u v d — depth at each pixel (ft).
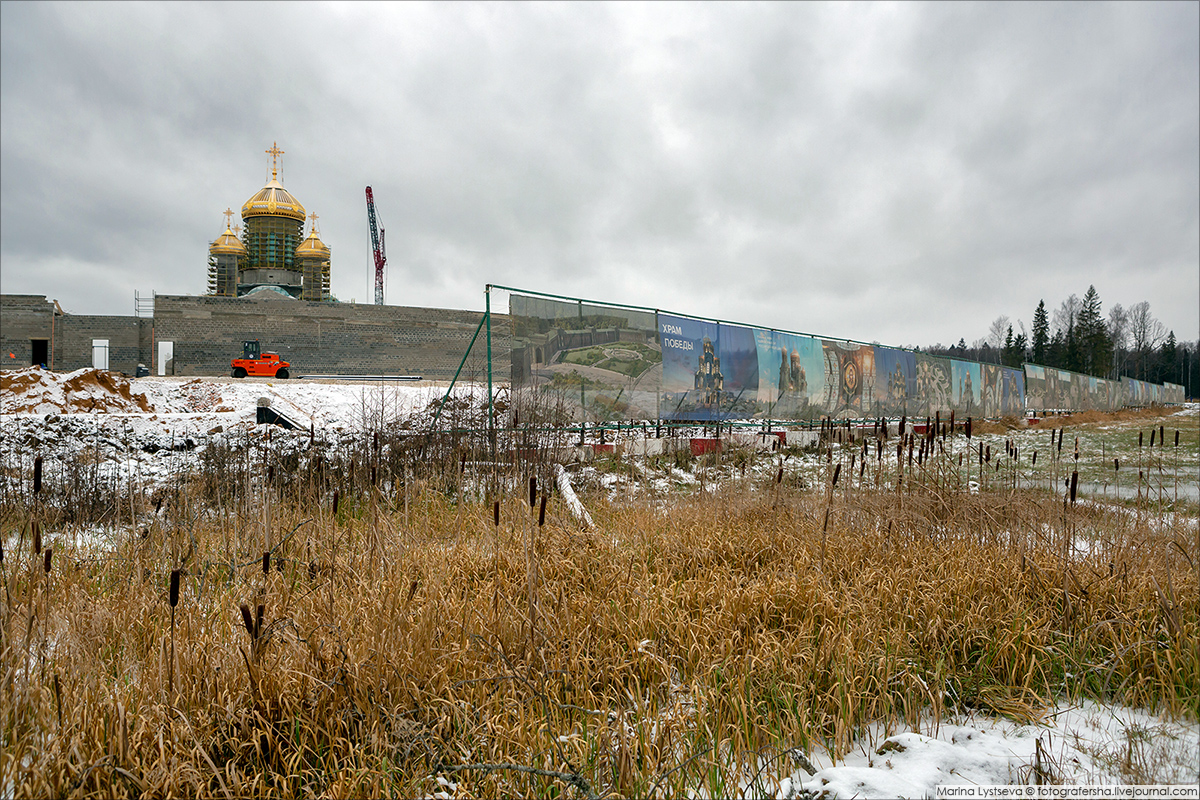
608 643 12.00
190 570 15.39
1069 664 11.94
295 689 9.94
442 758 9.22
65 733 8.75
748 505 22.04
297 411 59.11
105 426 40.50
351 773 8.73
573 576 15.28
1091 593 13.71
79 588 14.29
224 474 26.04
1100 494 29.89
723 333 52.19
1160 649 11.71
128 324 163.53
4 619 10.01
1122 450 55.77
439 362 168.04
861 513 19.95
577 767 8.71
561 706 9.70
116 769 7.97
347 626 11.53
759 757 9.56
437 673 10.40
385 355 163.22
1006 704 10.82
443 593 13.65
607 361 42.37
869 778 8.46
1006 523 18.72
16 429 36.70
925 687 10.47
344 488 25.36
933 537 18.67
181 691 9.80
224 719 9.36
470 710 10.04
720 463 33.40
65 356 161.58
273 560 16.14
